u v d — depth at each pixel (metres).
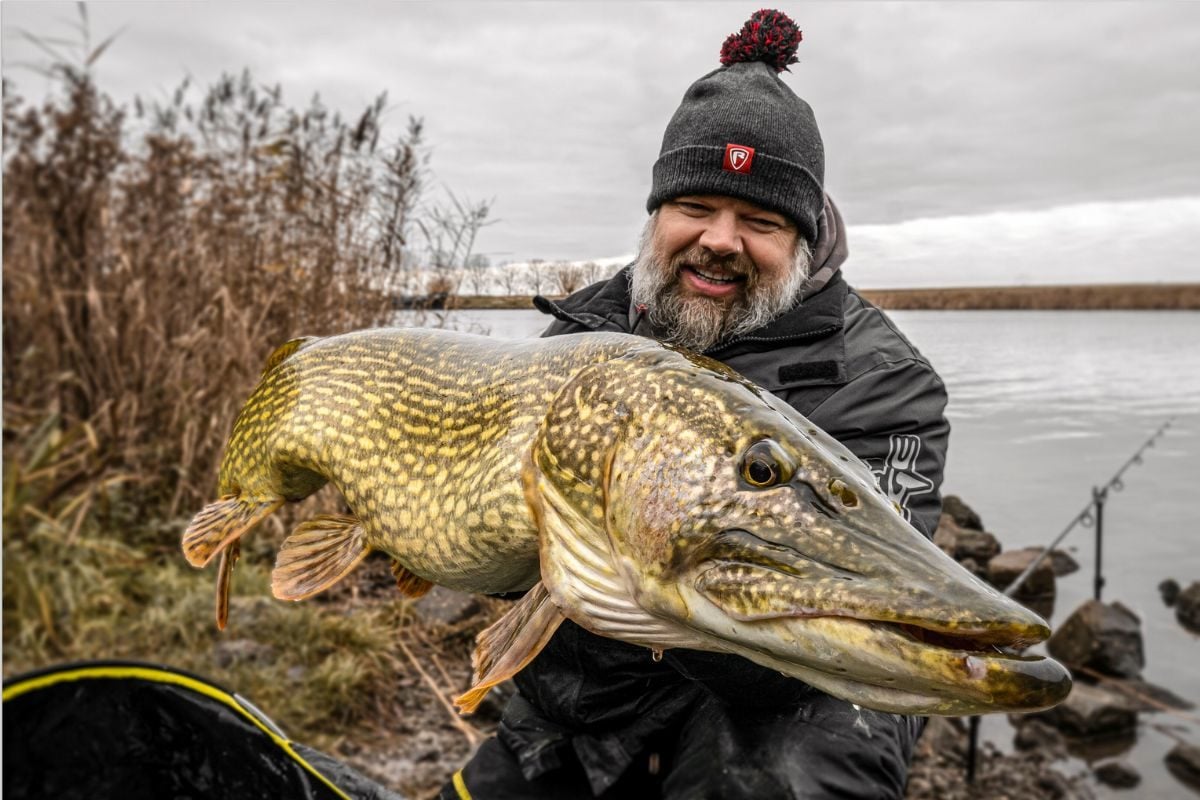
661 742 1.86
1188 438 13.30
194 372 5.00
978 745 4.47
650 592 1.29
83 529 4.38
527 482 1.47
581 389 1.43
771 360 1.94
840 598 1.11
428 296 5.39
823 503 1.21
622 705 1.83
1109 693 5.07
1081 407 15.09
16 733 1.36
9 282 4.84
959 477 11.00
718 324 1.98
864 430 1.80
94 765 1.42
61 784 1.39
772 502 1.22
